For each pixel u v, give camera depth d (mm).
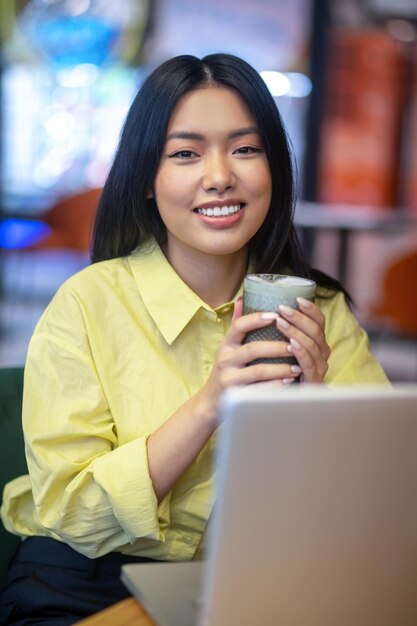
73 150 7582
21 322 6238
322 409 767
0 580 1443
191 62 1302
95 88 7465
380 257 7449
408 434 812
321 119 7051
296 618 851
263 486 776
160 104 1293
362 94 7367
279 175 1368
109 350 1367
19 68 7344
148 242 1446
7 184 7496
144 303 1392
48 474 1279
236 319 1113
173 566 1038
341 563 843
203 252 1387
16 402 1536
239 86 1289
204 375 1390
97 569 1331
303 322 1059
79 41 7348
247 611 826
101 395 1328
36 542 1382
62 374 1323
